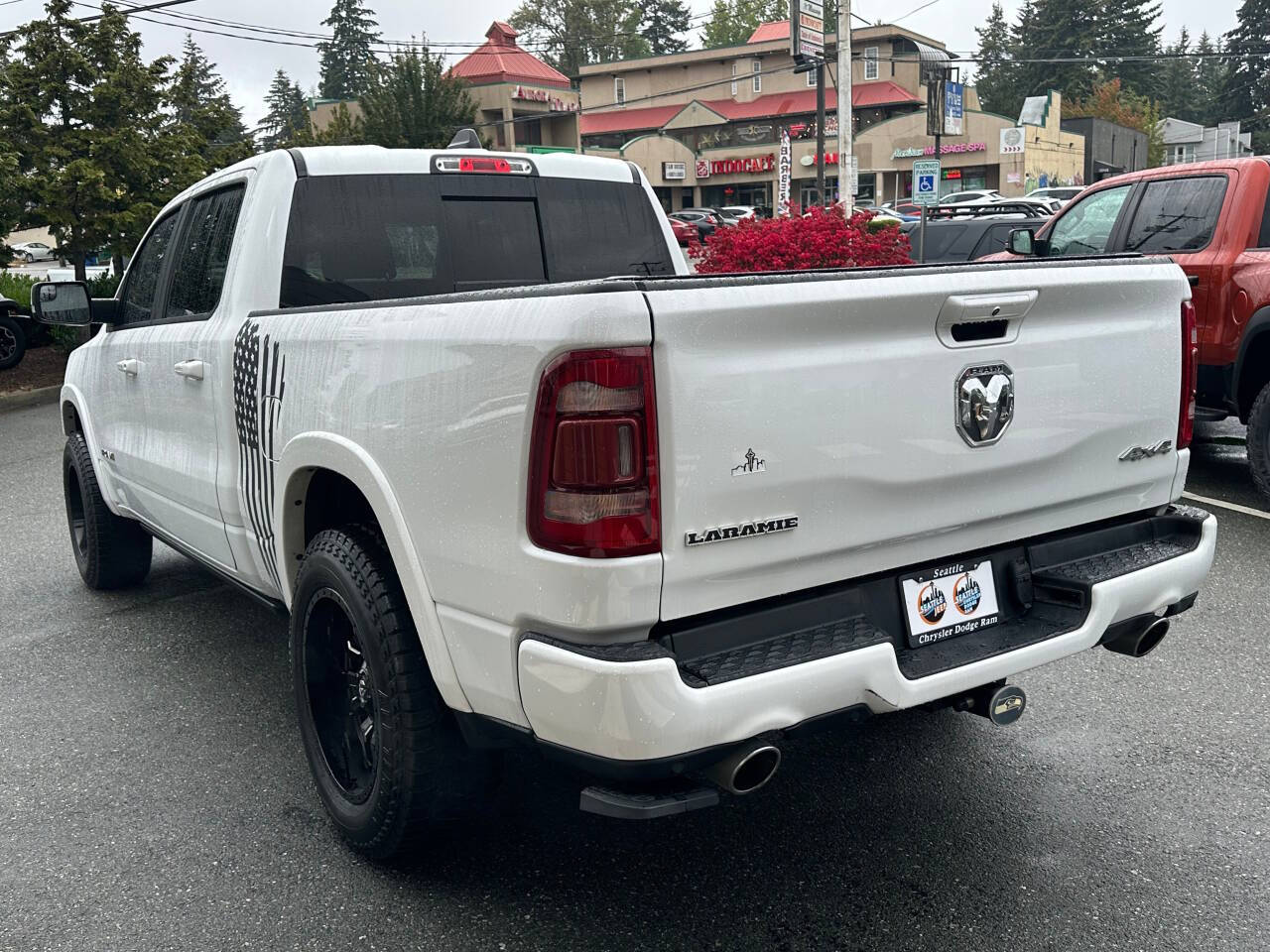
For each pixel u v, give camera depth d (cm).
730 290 227
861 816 333
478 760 286
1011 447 279
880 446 252
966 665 263
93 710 430
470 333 241
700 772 239
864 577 266
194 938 280
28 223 1691
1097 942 270
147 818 343
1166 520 326
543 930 280
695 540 227
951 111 1922
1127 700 412
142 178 1741
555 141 6438
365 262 383
